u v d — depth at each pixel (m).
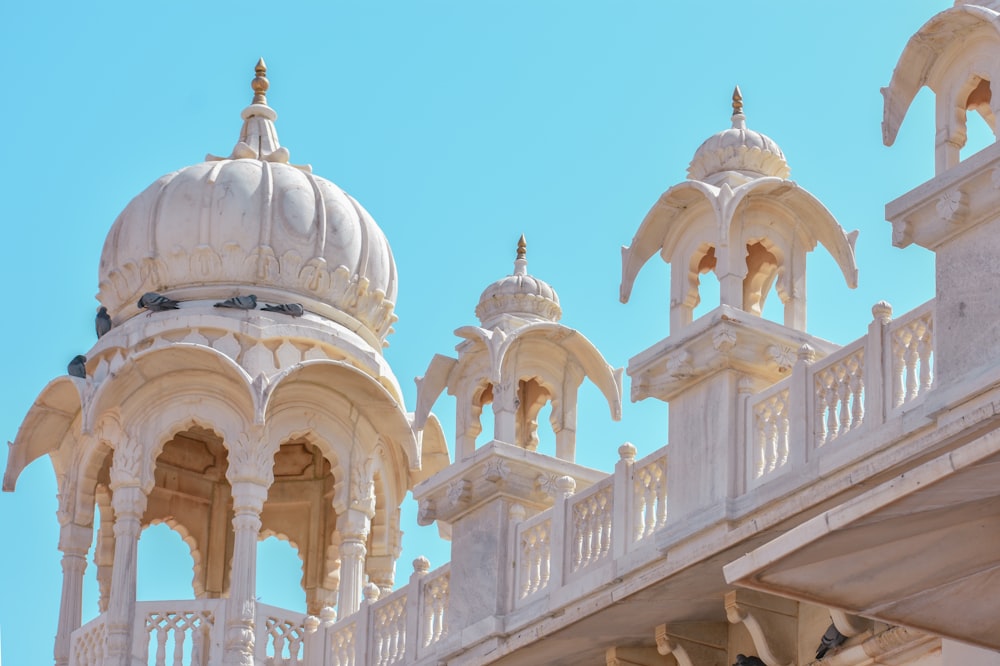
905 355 17.86
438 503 23.84
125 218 29.16
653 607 20.62
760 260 21.41
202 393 27.80
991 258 17.16
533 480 23.12
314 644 26.67
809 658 19.78
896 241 17.86
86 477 28.42
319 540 30.30
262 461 27.59
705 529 19.27
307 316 28.48
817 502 17.78
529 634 21.66
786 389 19.11
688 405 20.16
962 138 18.59
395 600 25.08
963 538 13.61
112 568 29.20
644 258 21.47
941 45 18.66
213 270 28.44
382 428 28.78
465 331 24.19
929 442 16.84
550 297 24.86
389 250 29.92
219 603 26.91
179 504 30.06
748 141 21.36
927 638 18.05
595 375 24.27
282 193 28.91
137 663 26.66
